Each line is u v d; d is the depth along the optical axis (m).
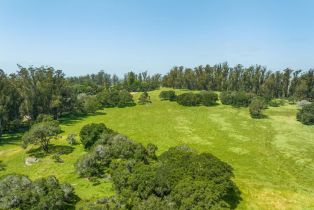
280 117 124.31
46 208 47.06
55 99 118.75
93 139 79.12
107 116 126.88
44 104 118.38
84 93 161.25
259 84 175.25
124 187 51.84
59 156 76.69
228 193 56.56
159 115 127.31
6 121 102.88
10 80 116.00
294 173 71.62
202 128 108.69
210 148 88.00
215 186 50.28
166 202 47.16
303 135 102.19
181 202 46.81
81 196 53.81
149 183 49.88
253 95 146.00
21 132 107.31
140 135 99.56
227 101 145.12
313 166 76.50
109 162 65.19
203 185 49.03
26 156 78.62
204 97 144.25
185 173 53.88
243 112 131.62
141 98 150.25
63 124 113.38
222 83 183.88
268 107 141.00
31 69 118.12
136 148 66.75
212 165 55.75
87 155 64.00
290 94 173.75
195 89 191.88
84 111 130.25
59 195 49.03
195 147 88.50
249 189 60.16
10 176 53.31
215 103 147.88
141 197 49.25
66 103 125.44
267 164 76.88
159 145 89.38
